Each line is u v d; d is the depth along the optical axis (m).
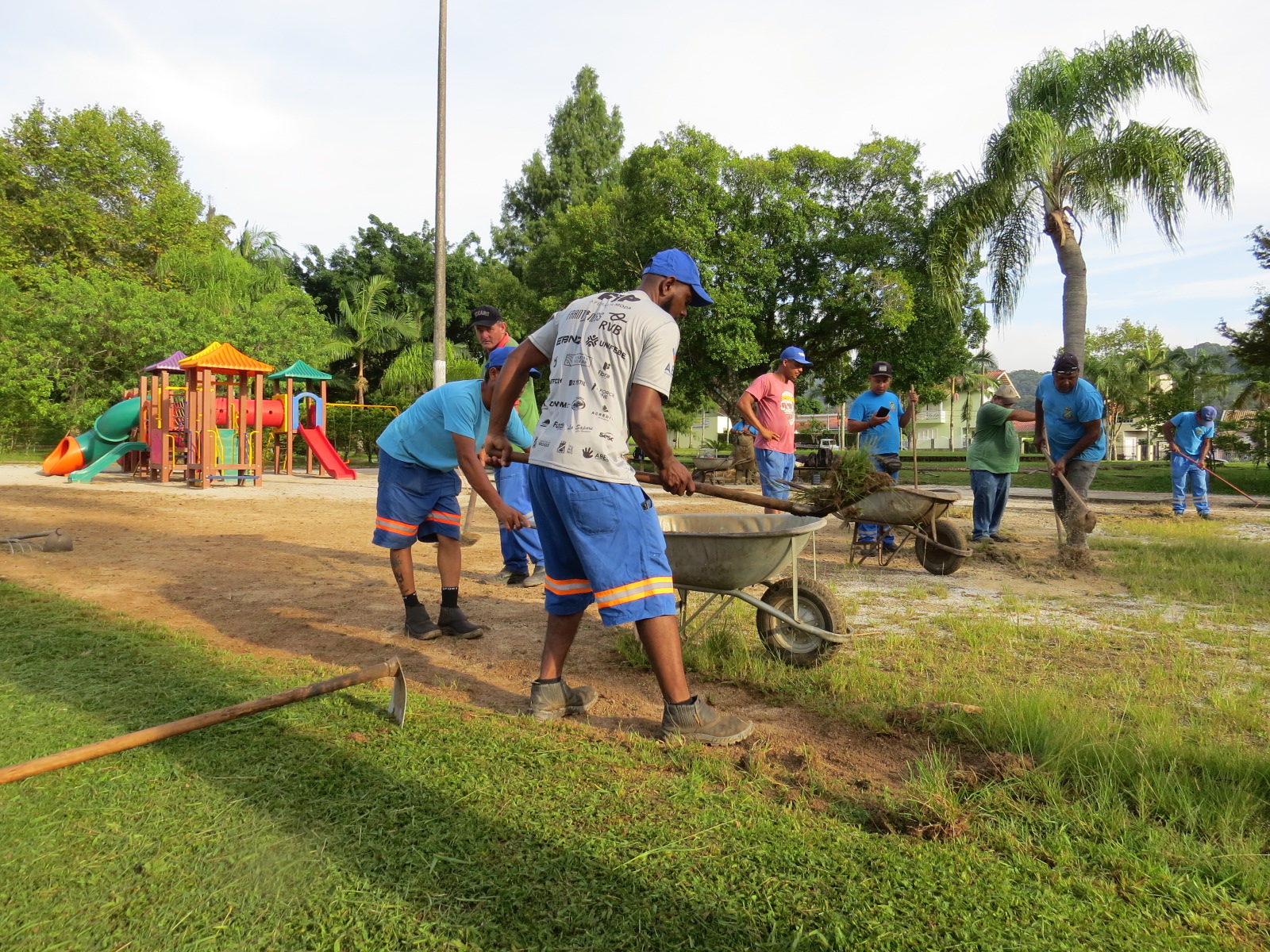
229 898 2.00
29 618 4.86
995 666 4.11
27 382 24.38
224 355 15.78
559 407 3.16
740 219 23.39
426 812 2.46
